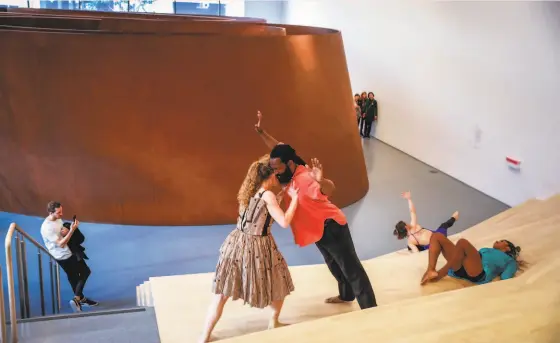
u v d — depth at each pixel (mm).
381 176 10914
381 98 13672
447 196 9852
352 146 9234
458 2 10289
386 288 4531
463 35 10250
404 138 12742
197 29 8062
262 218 3271
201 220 7926
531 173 8883
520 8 8766
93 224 7996
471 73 10133
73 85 7355
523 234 5867
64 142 7535
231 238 3344
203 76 7512
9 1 19578
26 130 7527
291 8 21422
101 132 7504
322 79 8375
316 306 4078
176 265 6953
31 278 6555
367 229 8258
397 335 3027
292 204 3293
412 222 5938
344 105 8977
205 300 4137
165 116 7523
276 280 3344
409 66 12242
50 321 3850
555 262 4375
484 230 6633
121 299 6164
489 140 9820
